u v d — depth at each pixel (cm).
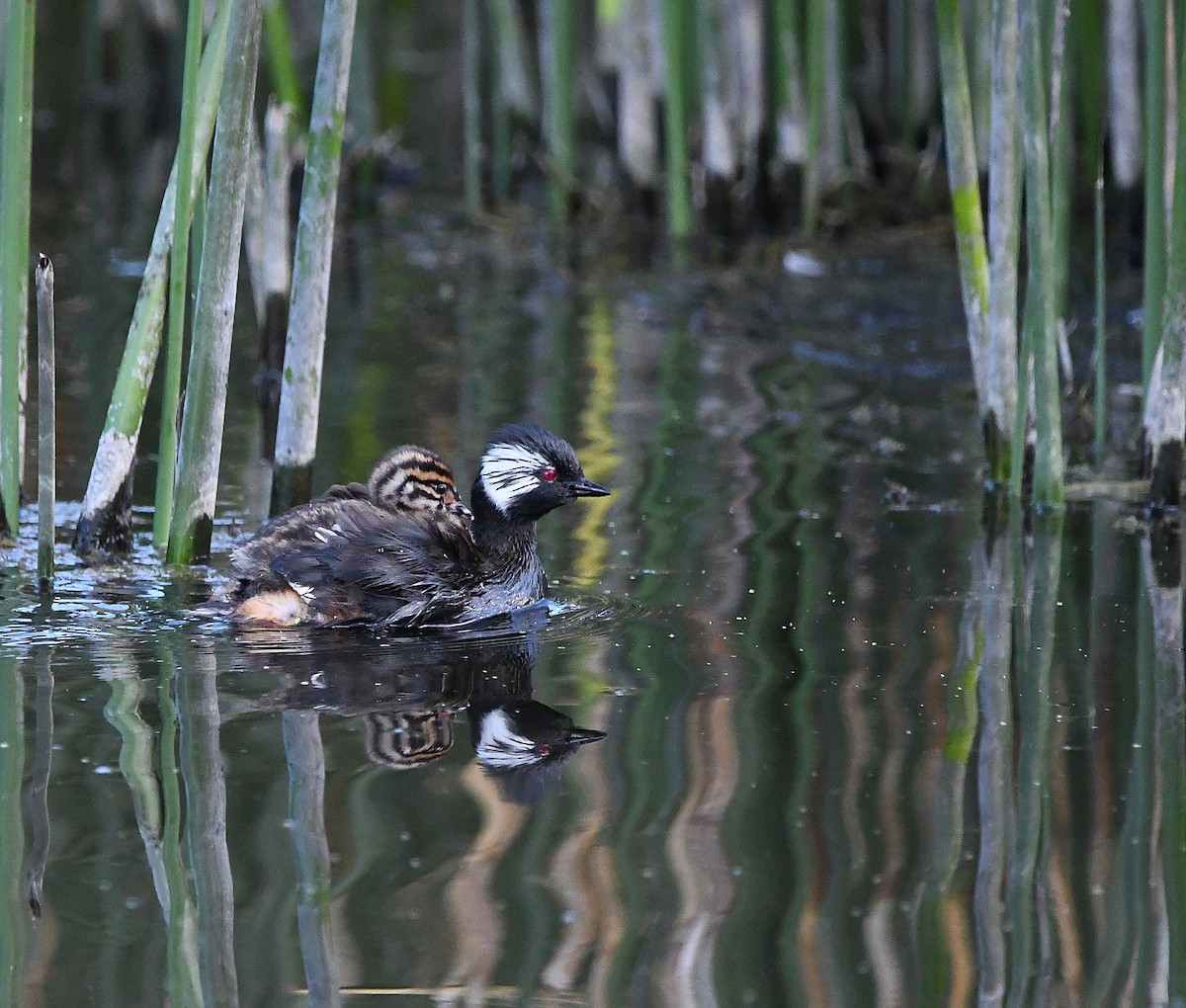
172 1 3114
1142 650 1074
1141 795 866
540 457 1223
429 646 1091
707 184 2442
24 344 1287
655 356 1941
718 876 778
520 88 2738
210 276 1181
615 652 1078
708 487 1474
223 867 775
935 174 2608
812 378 1861
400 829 816
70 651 1057
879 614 1150
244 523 1343
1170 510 1406
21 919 731
